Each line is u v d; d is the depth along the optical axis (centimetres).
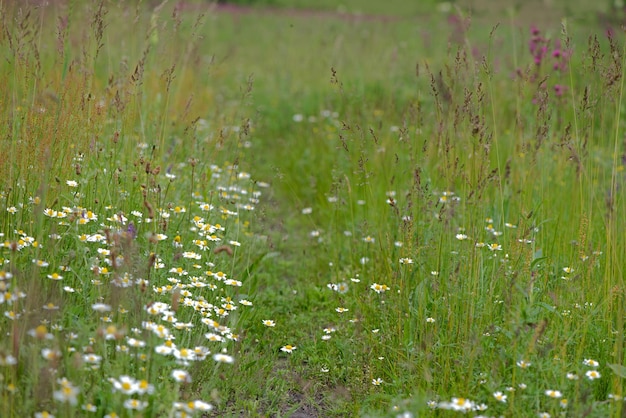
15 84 513
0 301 361
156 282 459
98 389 362
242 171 745
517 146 684
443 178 621
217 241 534
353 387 441
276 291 604
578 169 570
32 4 549
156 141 624
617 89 501
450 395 410
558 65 713
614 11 986
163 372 388
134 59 770
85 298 418
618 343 420
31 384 347
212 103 964
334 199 684
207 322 423
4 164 471
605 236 586
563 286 483
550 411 380
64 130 496
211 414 416
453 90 596
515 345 405
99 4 593
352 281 562
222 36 1773
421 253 536
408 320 480
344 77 1127
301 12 2436
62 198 488
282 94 1115
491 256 517
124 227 466
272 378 460
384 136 792
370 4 2608
